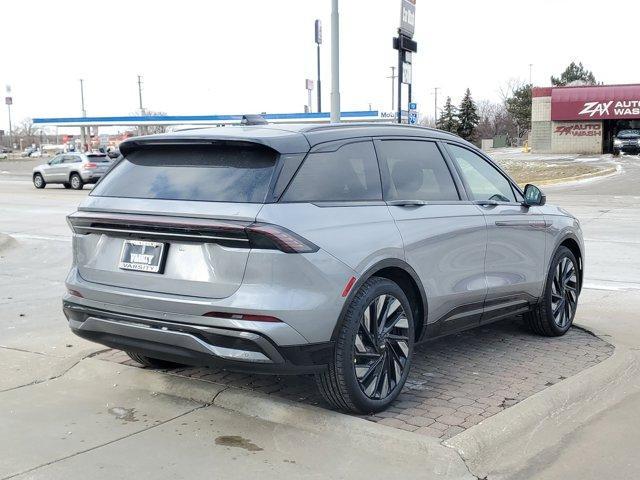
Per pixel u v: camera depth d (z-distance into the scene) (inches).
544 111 2049.7
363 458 154.0
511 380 204.2
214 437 163.8
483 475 149.0
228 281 157.2
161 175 176.1
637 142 1847.9
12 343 243.9
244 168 166.7
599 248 483.2
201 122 2169.0
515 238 227.1
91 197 182.5
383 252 175.0
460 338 253.1
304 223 160.4
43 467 148.3
